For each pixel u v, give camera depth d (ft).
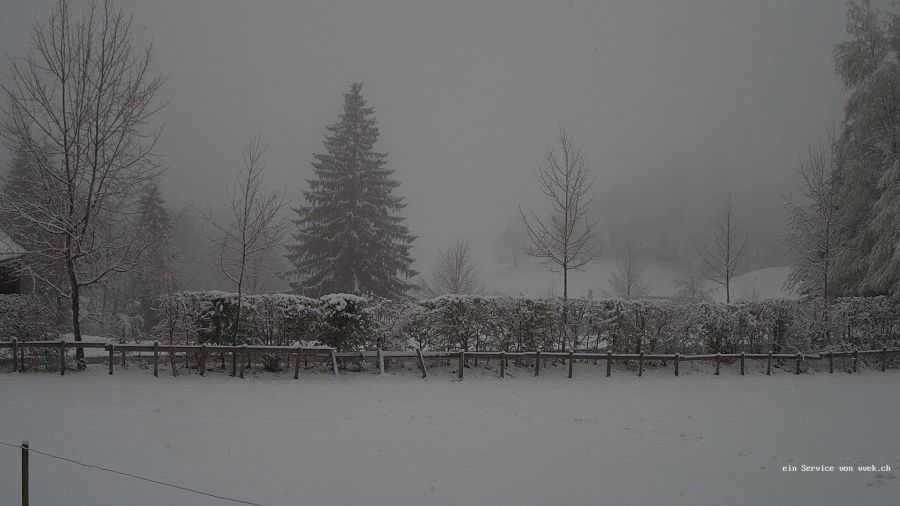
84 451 24.99
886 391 44.42
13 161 58.59
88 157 46.57
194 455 24.79
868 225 72.28
